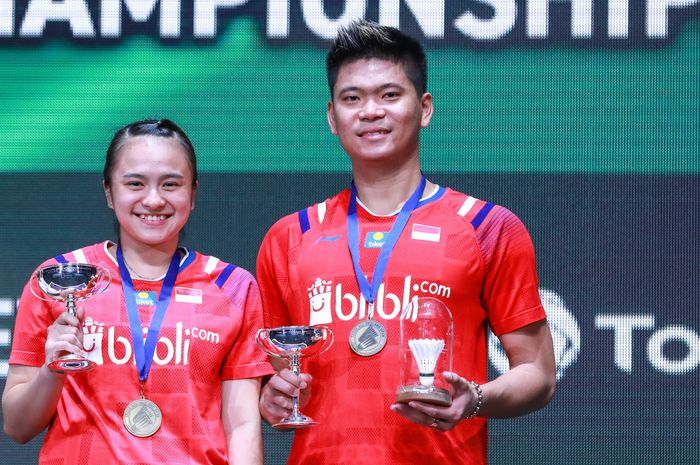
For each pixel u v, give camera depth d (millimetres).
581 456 11297
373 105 8367
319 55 11789
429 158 11688
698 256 11469
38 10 11852
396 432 8055
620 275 11461
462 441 8227
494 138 11688
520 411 8227
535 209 11586
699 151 11586
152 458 7988
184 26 11828
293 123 11750
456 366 8203
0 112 11773
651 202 11539
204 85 11797
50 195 11711
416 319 8047
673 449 11273
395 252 8367
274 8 11820
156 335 8281
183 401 8188
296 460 8328
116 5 11852
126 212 8430
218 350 8391
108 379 8164
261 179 11711
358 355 8164
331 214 8719
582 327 11414
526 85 11711
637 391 11328
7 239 11648
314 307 8391
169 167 8430
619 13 11719
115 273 8508
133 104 11789
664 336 11383
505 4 11773
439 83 11742
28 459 11328
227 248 11648
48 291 8000
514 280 8430
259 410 8492
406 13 11789
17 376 8297
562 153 11633
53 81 11812
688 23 11688
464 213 8516
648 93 11664
